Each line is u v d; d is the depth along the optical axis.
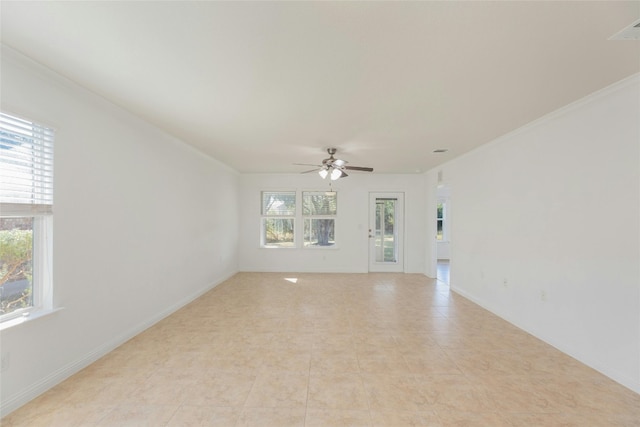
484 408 2.14
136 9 1.54
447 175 5.78
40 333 2.24
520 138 3.63
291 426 1.95
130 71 2.23
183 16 1.59
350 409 2.12
